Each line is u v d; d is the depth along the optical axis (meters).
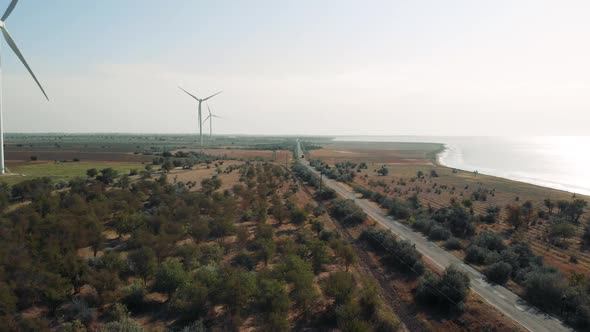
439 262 56.00
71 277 40.31
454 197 118.25
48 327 33.91
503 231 76.94
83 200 77.56
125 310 37.53
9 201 86.75
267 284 38.56
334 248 57.84
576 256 60.62
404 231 73.75
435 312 41.59
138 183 101.62
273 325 33.78
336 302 41.12
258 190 101.25
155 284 43.97
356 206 88.69
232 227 63.38
